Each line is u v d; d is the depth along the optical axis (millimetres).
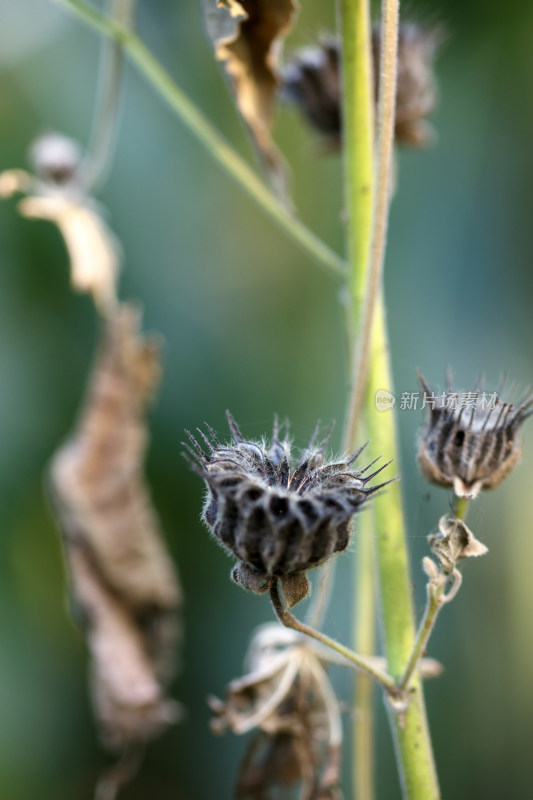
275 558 332
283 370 582
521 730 505
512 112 569
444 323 544
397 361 537
